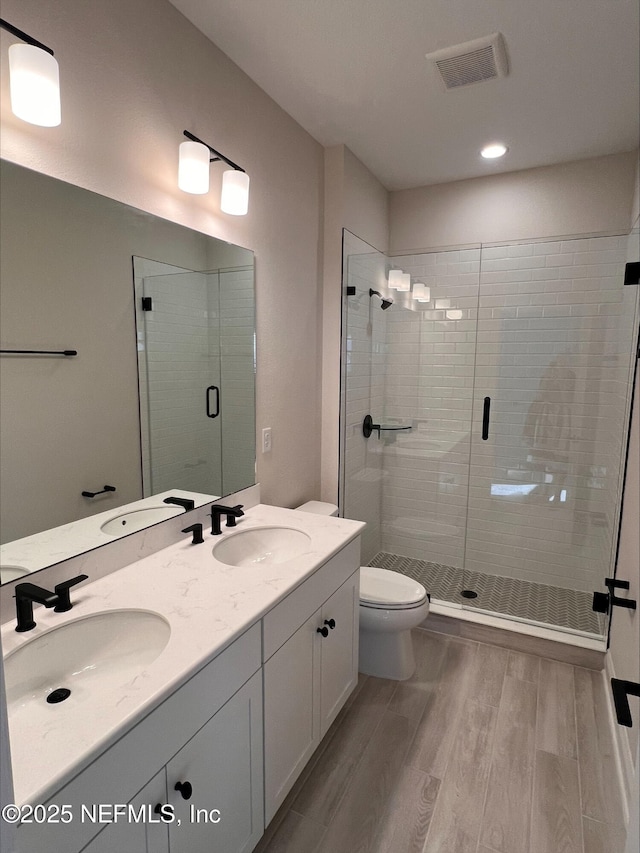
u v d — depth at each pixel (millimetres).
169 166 1583
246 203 1792
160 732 924
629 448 2312
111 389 1438
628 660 1775
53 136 1209
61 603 1167
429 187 3141
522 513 3062
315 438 2719
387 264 3160
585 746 1814
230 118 1847
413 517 3342
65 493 1306
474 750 1792
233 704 1152
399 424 3303
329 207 2598
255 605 1229
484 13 1588
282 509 2094
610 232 2664
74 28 1240
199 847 1069
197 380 1789
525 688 2162
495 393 3047
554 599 2830
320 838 1449
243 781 1226
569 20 1616
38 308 1215
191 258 1707
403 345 3229
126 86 1403
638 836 778
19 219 1150
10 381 1164
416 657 2406
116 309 1436
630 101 2117
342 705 1851
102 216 1360
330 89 2035
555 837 1454
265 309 2162
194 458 1795
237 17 1607
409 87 2016
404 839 1447
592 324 2785
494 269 2959
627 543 2148
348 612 1845
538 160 2742
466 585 3002
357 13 1587
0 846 501
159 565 1479
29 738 782
